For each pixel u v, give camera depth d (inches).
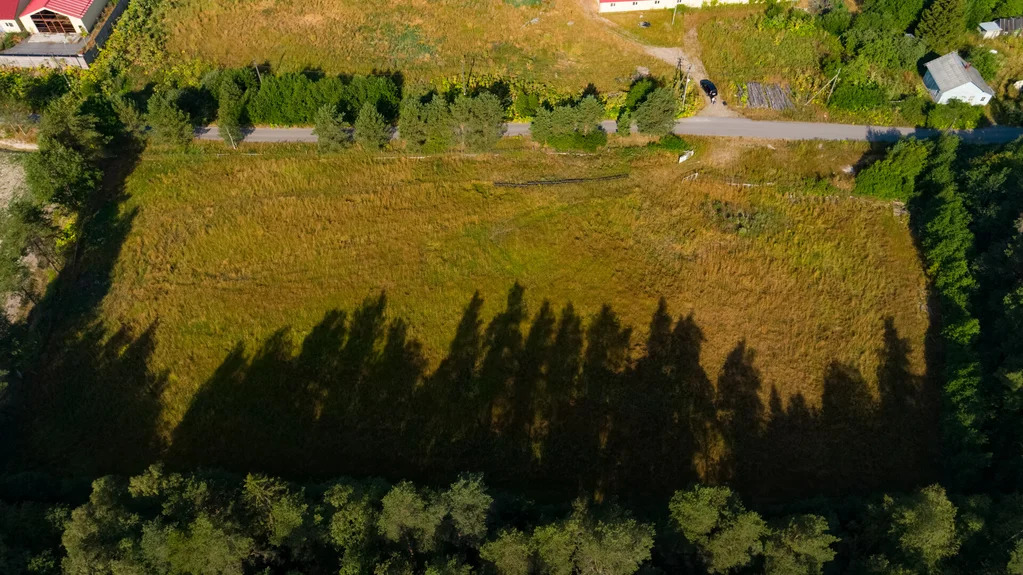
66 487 1775.3
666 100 2556.6
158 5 3186.5
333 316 2225.6
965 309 2129.7
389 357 2143.2
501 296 2287.2
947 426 1953.7
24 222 2124.8
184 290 2256.4
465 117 2524.6
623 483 1923.0
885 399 2078.0
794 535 1475.1
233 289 2269.9
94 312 2187.5
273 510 1514.5
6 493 1723.7
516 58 3048.7
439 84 2886.3
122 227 2395.4
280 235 2404.0
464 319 2231.8
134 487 1542.8
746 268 2368.4
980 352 2053.4
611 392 2082.9
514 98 2854.3
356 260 2357.3
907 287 2299.5
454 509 1528.1
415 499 1504.7
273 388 2069.4
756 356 2169.0
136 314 2192.4
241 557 1464.1
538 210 2504.9
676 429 2018.9
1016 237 2052.2
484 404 2057.1
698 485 1567.4
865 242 2413.9
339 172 2593.5
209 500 1537.9
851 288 2311.8
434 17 3223.4
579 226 2465.6
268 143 2664.9
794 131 2755.9
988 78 2938.0
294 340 2166.6
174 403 2028.8
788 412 2060.8
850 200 2529.5
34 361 2068.2
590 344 2182.6
